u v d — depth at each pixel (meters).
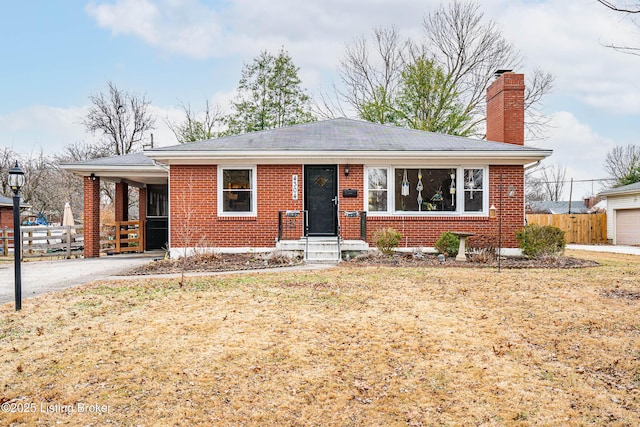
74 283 8.98
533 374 4.25
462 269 10.20
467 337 5.24
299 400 3.75
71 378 4.14
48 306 6.70
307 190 13.26
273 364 4.48
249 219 13.07
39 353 4.74
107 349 4.86
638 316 6.00
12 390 3.91
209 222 13.05
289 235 13.12
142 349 4.86
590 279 8.80
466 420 3.43
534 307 6.52
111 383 4.05
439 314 6.18
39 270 11.36
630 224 22.80
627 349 4.82
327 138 13.97
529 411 3.56
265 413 3.54
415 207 13.23
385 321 5.84
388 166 13.18
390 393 3.87
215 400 3.75
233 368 4.38
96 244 15.31
